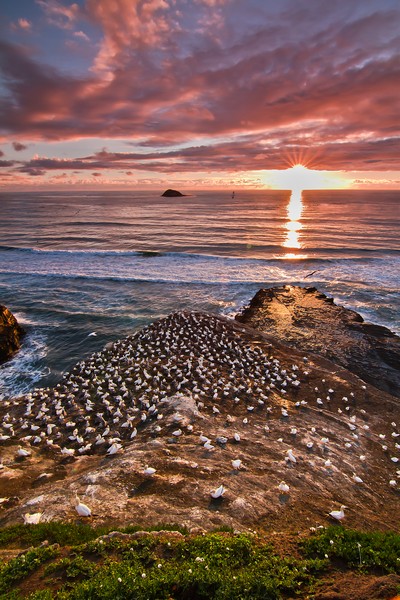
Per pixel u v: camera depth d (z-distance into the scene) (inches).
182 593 231.3
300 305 1443.2
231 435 591.5
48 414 724.0
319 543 295.1
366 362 987.3
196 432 597.3
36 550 282.7
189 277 1951.3
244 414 692.1
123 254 2527.1
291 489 434.3
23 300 1566.2
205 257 2427.4
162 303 1546.5
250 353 1007.0
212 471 460.4
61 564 264.7
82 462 533.6
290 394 791.1
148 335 1139.3
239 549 279.0
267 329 1224.8
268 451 540.4
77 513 365.7
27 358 1069.1
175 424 622.5
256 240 3080.7
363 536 304.7
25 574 259.3
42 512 371.2
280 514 377.7
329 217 4815.5
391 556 276.5
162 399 740.0
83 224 4217.5
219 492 388.2
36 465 528.7
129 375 879.1
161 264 2253.9
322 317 1321.4
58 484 448.8
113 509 372.2
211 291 1712.6
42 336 1218.6
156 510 370.6
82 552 281.7
